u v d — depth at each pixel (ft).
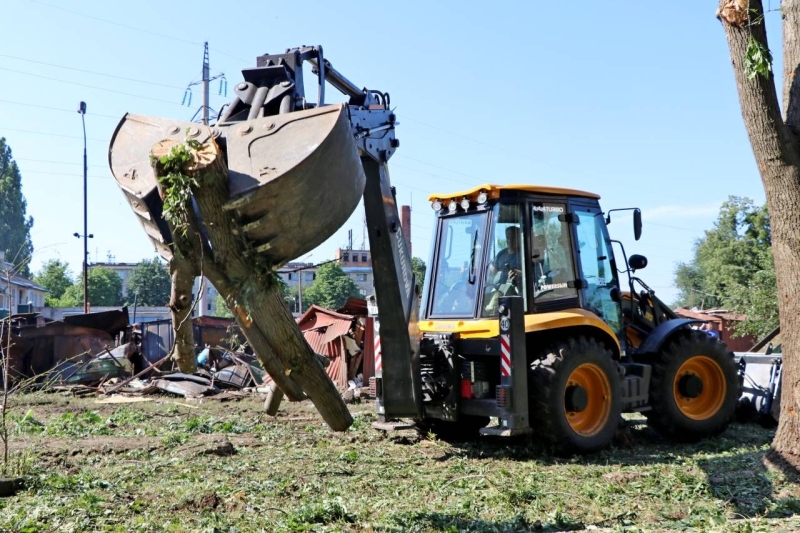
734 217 147.13
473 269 27.27
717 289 141.08
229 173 12.53
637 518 17.54
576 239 28.32
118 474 21.12
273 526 16.01
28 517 16.12
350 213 14.01
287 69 15.87
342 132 13.03
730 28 21.61
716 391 30.68
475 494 19.43
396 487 20.24
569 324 26.37
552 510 18.10
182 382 47.98
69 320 55.31
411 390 25.17
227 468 22.15
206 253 12.96
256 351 14.47
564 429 25.18
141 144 13.94
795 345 21.36
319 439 28.55
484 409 25.54
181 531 15.37
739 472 21.49
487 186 26.91
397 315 24.14
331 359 54.85
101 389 48.37
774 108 21.26
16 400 42.19
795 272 21.34
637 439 30.35
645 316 31.78
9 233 187.52
